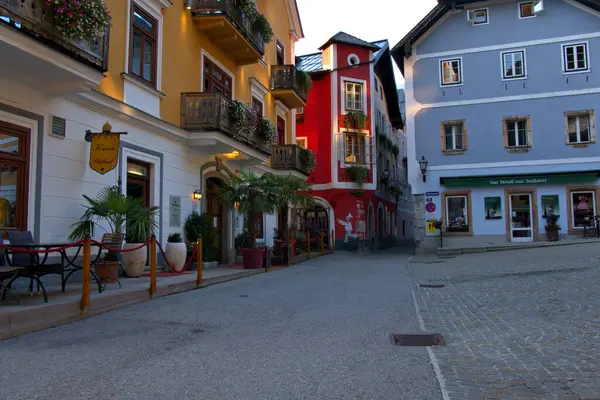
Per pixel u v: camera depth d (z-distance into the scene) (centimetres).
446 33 2641
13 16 798
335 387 450
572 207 2400
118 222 1023
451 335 671
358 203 3234
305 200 1650
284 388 447
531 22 2531
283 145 2245
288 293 1073
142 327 707
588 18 2458
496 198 2505
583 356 539
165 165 1407
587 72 2441
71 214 1039
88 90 1003
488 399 416
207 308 866
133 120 1250
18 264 808
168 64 1423
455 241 2528
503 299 944
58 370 495
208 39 1673
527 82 2516
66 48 898
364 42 3331
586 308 796
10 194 910
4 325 632
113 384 454
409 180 2631
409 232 5388
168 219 1413
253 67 2078
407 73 2677
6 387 443
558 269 1284
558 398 415
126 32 1231
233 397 423
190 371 497
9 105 903
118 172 1198
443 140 2603
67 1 862
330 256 2503
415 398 421
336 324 746
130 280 1088
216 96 1489
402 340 643
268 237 2239
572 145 2438
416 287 1198
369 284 1259
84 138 1083
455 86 2609
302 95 2406
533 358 539
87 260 770
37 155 960
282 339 644
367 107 3275
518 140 2525
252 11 1709
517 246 2211
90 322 731
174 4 1465
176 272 1292
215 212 1789
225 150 1605
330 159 3180
